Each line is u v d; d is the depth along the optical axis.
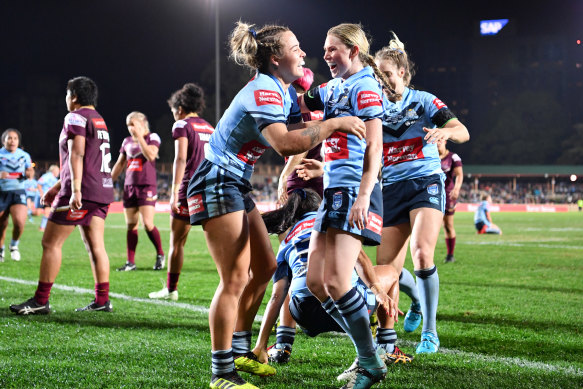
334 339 4.84
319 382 3.66
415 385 3.54
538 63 111.75
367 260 3.60
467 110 121.62
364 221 3.26
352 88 3.48
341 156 3.48
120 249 12.86
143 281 8.16
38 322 5.26
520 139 74.25
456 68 121.62
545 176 61.03
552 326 5.38
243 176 3.50
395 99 4.70
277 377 3.77
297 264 3.93
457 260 11.16
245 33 3.37
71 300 6.47
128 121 7.68
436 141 4.29
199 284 7.94
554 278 8.71
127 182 9.31
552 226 23.30
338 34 3.53
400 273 4.94
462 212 42.38
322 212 3.45
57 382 3.54
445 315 5.89
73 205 5.49
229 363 3.42
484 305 6.45
